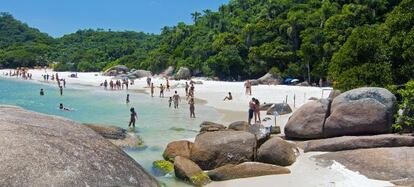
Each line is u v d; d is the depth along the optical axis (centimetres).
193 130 2544
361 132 1791
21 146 521
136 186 569
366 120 1770
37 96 5309
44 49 16625
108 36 19000
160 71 10081
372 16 6581
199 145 1602
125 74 9675
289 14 8188
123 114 3450
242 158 1558
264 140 1609
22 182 482
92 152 574
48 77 9400
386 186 1202
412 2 2448
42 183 491
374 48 2522
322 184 1338
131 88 6719
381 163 1434
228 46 8212
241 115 3325
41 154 521
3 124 567
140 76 9438
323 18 7419
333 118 1822
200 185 1379
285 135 1955
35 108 3912
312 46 6550
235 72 8156
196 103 4312
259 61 7762
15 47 16562
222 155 1559
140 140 2123
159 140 2198
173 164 1578
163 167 1588
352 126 1784
